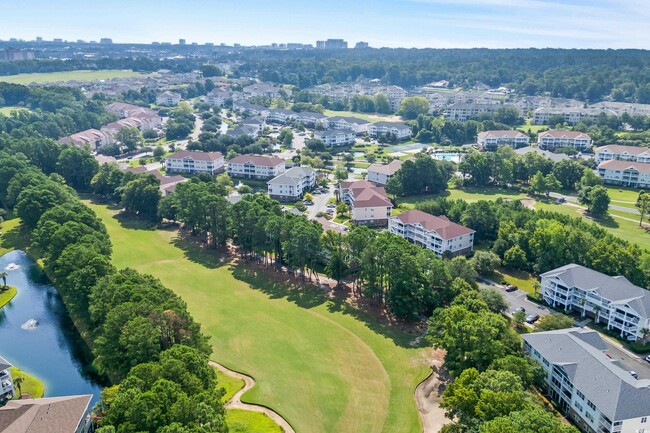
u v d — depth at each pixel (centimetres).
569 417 9025
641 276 13100
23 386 10050
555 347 9706
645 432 8012
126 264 15750
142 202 19812
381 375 10331
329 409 9306
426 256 12838
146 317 9481
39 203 17488
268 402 9481
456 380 8488
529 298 13525
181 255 16550
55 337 12025
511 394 7488
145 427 6919
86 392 9975
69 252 13000
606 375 8531
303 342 11538
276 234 14775
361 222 19075
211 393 7962
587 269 12875
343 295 13788
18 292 14275
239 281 14650
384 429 8788
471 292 11956
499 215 17262
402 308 12019
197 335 9925
